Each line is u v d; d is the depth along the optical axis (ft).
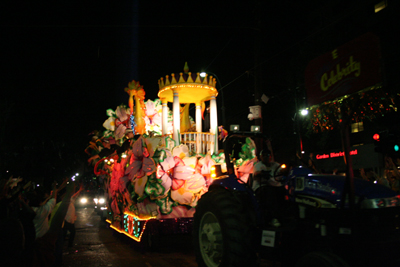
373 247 12.14
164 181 25.31
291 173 15.85
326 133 58.29
